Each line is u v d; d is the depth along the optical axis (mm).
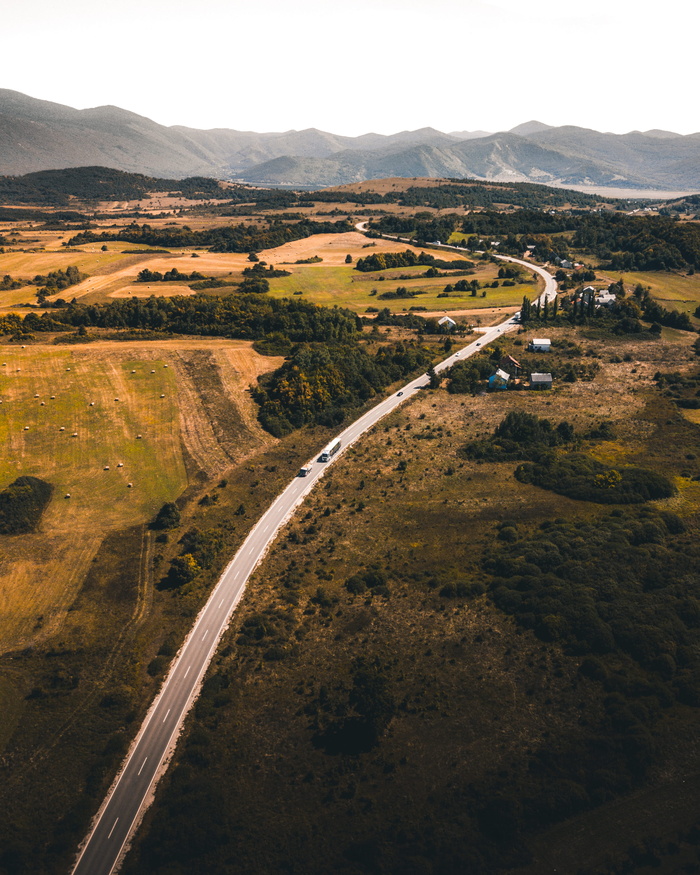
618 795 56531
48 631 75312
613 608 77312
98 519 97250
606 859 51188
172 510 96125
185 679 69812
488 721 64000
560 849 52156
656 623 74625
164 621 77938
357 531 96688
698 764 59156
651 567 84312
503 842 52531
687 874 50031
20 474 106938
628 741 60281
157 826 53812
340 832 53375
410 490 107625
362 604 81000
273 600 81938
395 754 60656
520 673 69875
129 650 73250
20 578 83625
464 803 55781
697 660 70250
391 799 56281
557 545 89812
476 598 81500
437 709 65438
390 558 90188
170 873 50375
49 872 50750
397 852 51719
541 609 77688
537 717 64438
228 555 91000
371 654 72875
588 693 67125
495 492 106375
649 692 66562
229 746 61781
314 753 61000
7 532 92438
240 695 67750
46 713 64875
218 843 52625
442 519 99125
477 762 59656
